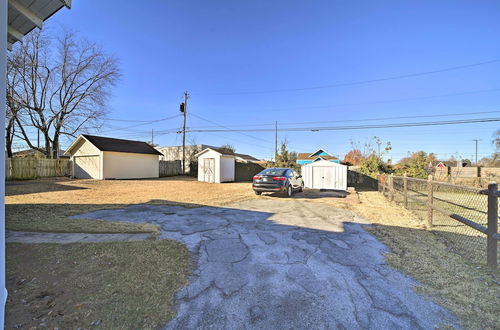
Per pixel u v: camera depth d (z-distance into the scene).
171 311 2.12
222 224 5.16
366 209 7.03
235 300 2.32
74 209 6.57
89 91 20.83
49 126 19.84
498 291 2.49
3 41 1.61
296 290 2.52
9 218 5.37
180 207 7.13
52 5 2.93
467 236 4.41
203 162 18.17
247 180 21.20
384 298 2.37
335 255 3.47
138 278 2.68
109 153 17.83
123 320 1.98
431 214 5.15
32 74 18.31
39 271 2.80
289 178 9.69
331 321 2.02
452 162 42.12
